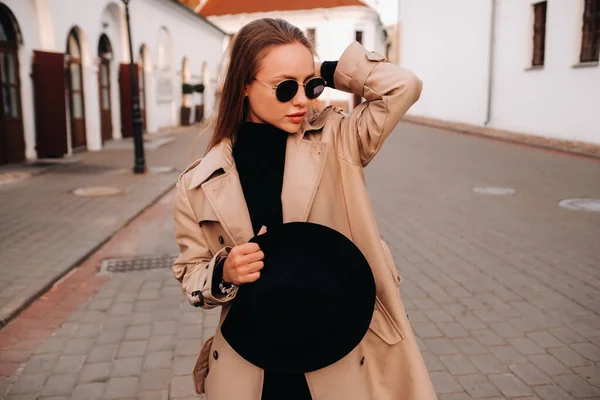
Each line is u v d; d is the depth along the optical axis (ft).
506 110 58.29
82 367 11.70
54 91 40.70
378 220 25.25
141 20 64.28
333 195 5.45
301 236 4.93
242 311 5.06
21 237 21.30
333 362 4.84
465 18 65.57
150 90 70.18
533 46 53.83
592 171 36.60
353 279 4.99
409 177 36.86
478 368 11.58
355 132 5.42
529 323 13.78
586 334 13.12
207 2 138.00
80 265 18.63
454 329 13.48
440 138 58.85
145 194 30.17
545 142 50.49
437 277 17.29
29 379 11.19
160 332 13.44
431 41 74.59
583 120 46.57
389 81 5.07
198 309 14.88
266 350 4.89
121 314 14.52
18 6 37.45
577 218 24.88
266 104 5.06
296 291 4.82
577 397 10.48
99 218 24.59
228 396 5.10
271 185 5.35
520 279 17.02
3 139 37.47
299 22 127.44
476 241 21.48
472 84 64.95
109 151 49.75
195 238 5.43
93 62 48.91
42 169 36.88
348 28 124.06
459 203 28.71
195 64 92.48
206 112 100.83
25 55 38.83
